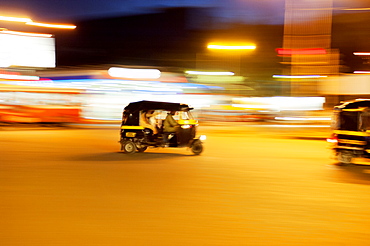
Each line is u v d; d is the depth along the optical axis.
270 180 9.44
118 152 14.26
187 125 13.78
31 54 29.80
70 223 5.93
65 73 26.98
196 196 7.73
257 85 43.03
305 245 5.16
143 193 7.91
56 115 26.31
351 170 11.05
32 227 5.72
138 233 5.52
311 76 31.12
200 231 5.65
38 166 10.89
